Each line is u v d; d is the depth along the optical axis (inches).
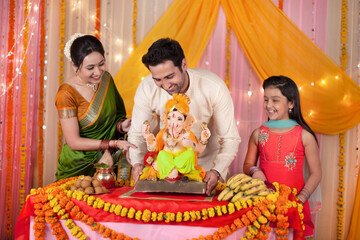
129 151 95.2
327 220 145.2
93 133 118.0
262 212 76.0
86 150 114.7
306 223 87.4
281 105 108.0
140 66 150.1
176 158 78.8
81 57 107.0
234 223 76.7
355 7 146.1
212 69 151.5
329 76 143.2
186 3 149.6
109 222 80.7
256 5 146.9
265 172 107.5
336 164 145.9
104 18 154.7
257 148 112.7
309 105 143.9
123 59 154.0
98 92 117.0
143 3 153.4
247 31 146.9
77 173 116.4
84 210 81.0
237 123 150.4
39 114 153.3
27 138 147.6
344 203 145.3
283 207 76.2
